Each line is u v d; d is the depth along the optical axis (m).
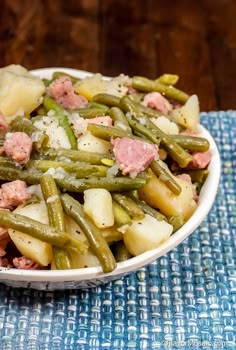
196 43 0.75
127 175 0.43
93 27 0.77
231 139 0.58
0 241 0.43
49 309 0.44
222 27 0.78
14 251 0.44
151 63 0.72
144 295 0.45
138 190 0.44
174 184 0.44
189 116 0.50
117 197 0.43
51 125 0.46
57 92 0.48
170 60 0.72
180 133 0.50
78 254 0.41
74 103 0.49
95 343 0.42
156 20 0.79
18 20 0.78
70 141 0.45
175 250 0.49
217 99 0.66
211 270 0.47
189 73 0.70
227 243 0.49
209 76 0.69
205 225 0.51
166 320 0.44
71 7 0.80
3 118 0.46
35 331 0.43
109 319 0.44
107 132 0.45
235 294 0.46
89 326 0.43
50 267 0.42
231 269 0.47
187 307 0.45
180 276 0.47
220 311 0.44
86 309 0.44
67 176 0.43
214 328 0.43
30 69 0.70
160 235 0.42
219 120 0.60
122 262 0.41
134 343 0.42
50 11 0.79
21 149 0.43
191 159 0.46
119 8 0.80
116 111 0.47
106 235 0.42
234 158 0.56
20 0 0.81
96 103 0.49
